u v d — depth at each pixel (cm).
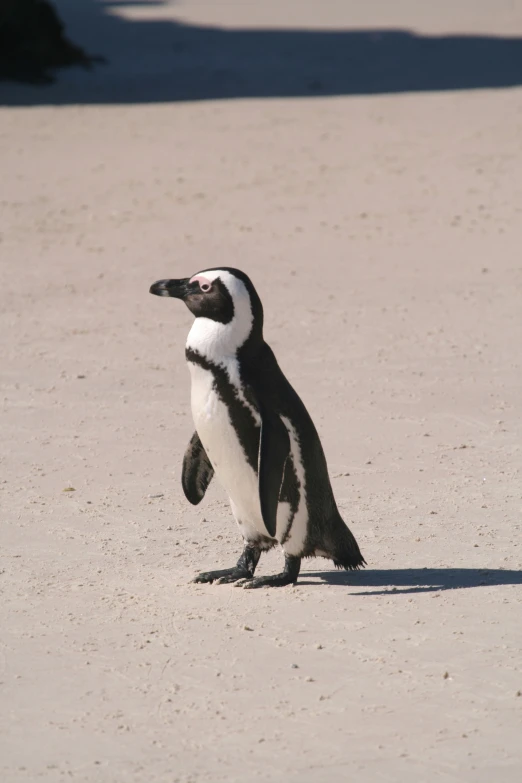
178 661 1950
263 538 2375
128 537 2667
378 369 4209
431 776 1568
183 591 2316
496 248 6094
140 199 7394
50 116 10819
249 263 5881
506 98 11344
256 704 1786
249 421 2219
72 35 17825
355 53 15688
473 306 5062
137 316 5034
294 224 6719
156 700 1806
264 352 2253
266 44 16750
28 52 13225
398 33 17938
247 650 1991
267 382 2220
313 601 2242
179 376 4175
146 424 3619
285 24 19688
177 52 15850
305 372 4184
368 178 7894
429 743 1656
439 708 1761
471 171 7994
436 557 2491
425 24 19150
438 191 7450
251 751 1642
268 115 10644
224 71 14050
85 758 1630
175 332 4797
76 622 2141
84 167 8406
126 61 14988
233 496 2327
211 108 11194
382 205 7131
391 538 2625
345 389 3972
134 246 6288
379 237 6397
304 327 4791
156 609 2205
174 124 10256
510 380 4034
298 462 2236
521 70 13662
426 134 9456
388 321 4856
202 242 6341
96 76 13638
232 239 6397
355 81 13100
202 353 2211
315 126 9988
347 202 7250
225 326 2205
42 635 2077
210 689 1841
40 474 3148
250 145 9150
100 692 1839
